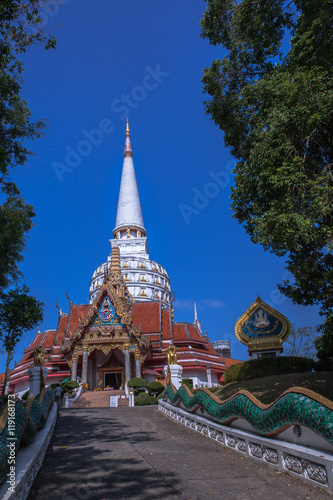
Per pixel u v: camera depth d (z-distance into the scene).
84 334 39.06
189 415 13.92
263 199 15.62
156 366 44.50
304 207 13.02
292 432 7.60
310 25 14.40
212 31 17.39
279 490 6.71
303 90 13.08
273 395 16.08
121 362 42.38
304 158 13.48
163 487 7.07
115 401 32.19
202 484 7.22
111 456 9.48
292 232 12.35
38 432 10.06
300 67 14.23
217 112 16.89
